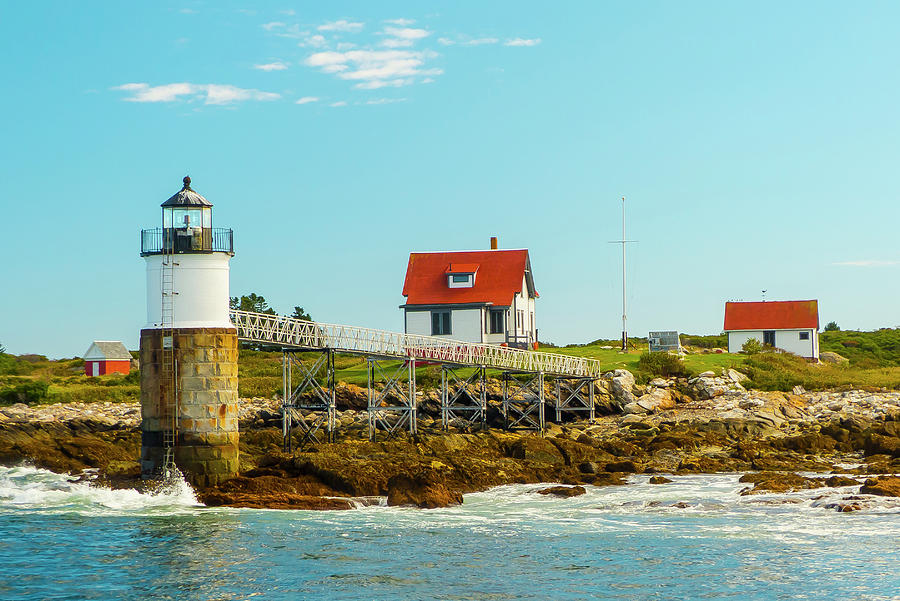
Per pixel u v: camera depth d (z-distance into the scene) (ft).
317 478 127.95
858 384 245.04
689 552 94.27
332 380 164.04
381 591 82.23
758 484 128.16
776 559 91.40
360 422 196.95
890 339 386.73
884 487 121.70
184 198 127.34
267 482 125.08
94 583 84.53
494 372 238.27
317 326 161.58
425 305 258.78
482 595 81.10
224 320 128.98
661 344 278.46
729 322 317.42
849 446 172.35
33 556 93.15
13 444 154.92
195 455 124.88
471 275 263.49
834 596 80.64
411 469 131.44
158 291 126.82
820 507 115.65
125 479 129.70
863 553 93.15
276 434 170.30
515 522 108.88
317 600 80.12
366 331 171.32
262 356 313.73
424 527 106.22
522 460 149.38
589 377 222.28
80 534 102.42
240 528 105.50
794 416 204.85
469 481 132.46
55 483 132.87
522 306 271.28
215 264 128.06
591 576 86.43
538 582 84.64
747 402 213.05
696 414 206.69
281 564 90.38
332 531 103.91
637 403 220.84
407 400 186.19
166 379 125.18
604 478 139.74
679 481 138.62
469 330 257.55
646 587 83.20
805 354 309.83
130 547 96.84
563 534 102.32
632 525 107.14
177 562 90.99
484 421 201.67
